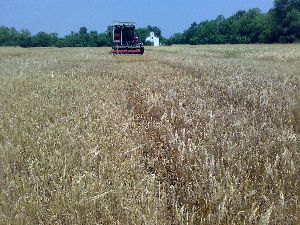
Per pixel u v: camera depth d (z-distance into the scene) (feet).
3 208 9.68
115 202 10.03
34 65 57.21
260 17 274.98
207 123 17.28
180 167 12.45
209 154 12.96
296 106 21.95
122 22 84.23
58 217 9.37
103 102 24.02
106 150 13.85
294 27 245.04
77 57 79.87
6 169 11.96
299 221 9.15
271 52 99.35
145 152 15.07
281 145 14.43
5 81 33.32
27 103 22.25
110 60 67.15
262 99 24.30
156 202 9.57
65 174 11.69
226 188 10.40
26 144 14.82
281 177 11.66
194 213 9.09
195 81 34.78
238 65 53.67
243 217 9.41
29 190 10.57
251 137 15.28
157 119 20.22
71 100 24.16
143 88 29.94
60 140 15.16
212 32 297.53
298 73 40.91
